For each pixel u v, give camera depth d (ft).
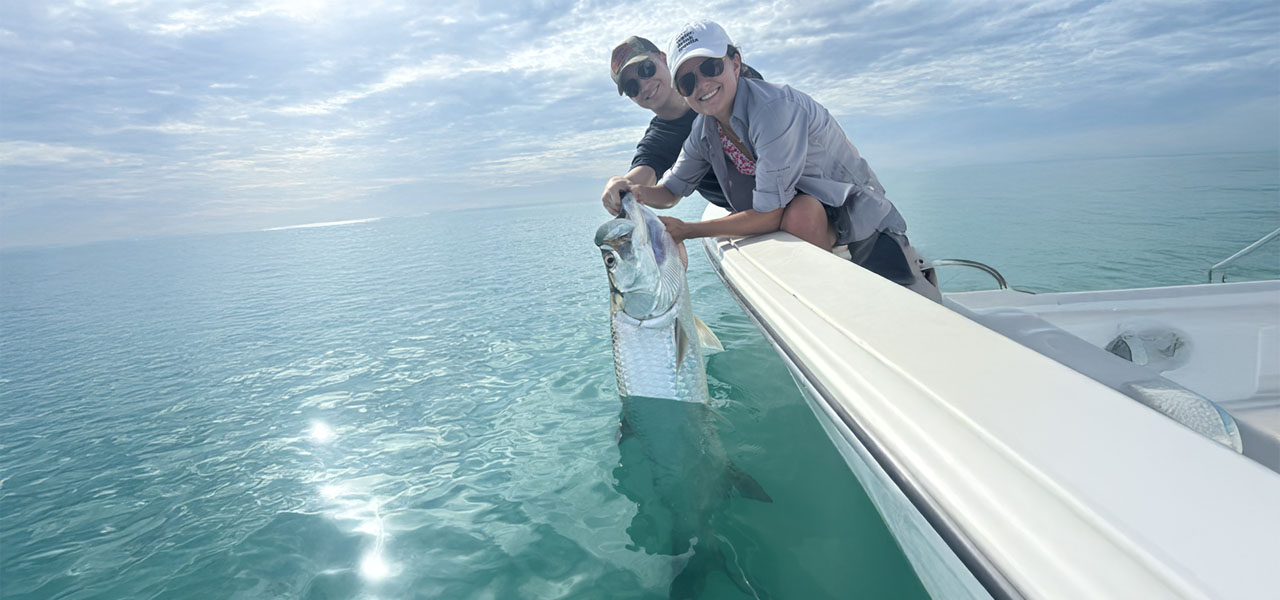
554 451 6.93
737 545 4.83
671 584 4.52
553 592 4.58
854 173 8.48
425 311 16.44
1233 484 2.06
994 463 2.52
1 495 7.15
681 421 6.56
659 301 6.35
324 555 5.35
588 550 5.04
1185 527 1.89
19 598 5.06
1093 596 1.84
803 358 4.74
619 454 6.66
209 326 17.57
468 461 6.93
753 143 7.91
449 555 5.17
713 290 15.19
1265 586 1.60
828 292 5.47
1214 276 12.25
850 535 4.84
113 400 10.94
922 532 3.15
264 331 16.07
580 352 10.89
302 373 11.57
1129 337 6.01
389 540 5.47
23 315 23.03
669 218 7.55
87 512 6.57
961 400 3.01
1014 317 5.65
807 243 7.34
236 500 6.57
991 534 2.31
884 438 3.23
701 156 9.50
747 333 10.91
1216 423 3.33
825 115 8.05
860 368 3.84
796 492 5.50
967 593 2.88
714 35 7.58
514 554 5.09
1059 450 2.43
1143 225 19.04
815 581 4.36
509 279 20.76
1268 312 5.88
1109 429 2.52
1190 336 5.92
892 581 4.29
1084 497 2.12
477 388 9.47
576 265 23.07
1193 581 1.68
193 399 10.59
